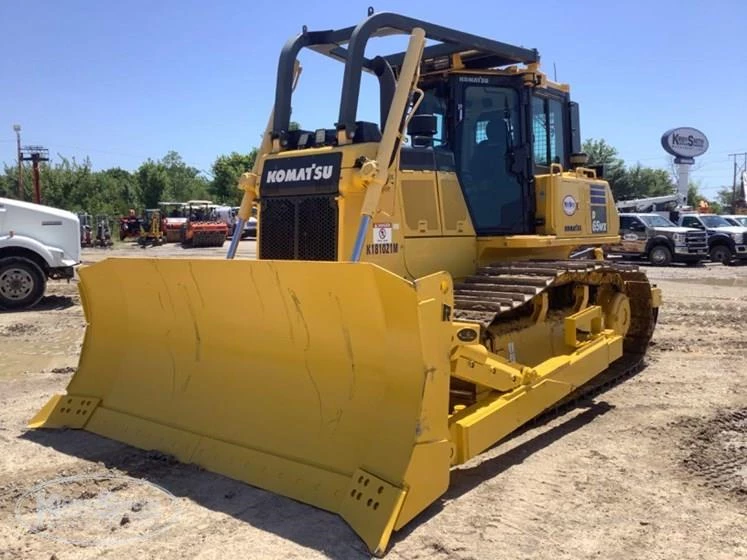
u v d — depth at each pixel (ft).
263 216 18.17
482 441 14.67
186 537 12.43
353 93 16.79
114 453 16.39
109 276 18.24
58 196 187.21
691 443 17.49
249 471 14.64
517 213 20.92
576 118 23.89
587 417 19.89
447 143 19.77
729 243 76.89
